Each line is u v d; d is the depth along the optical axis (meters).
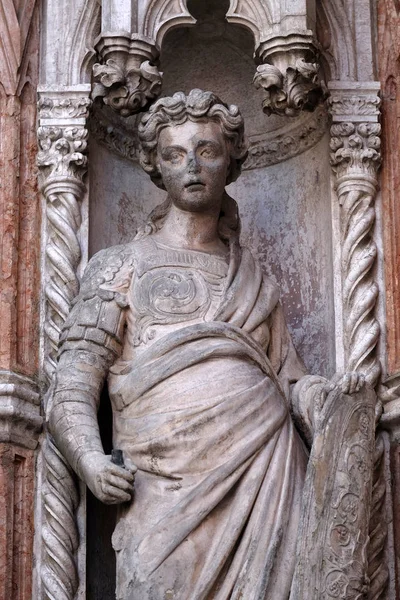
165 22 8.36
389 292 8.33
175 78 9.04
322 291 8.52
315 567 7.01
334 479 7.09
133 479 7.31
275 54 8.23
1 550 7.77
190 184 7.86
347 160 8.47
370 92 8.58
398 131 8.51
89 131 8.51
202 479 7.28
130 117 8.78
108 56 8.22
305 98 8.27
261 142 8.93
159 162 8.01
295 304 8.62
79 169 8.42
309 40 8.20
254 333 7.81
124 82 8.22
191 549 7.16
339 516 7.06
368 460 7.16
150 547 7.17
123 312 7.76
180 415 7.35
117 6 8.27
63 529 7.81
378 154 8.49
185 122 7.92
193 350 7.51
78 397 7.57
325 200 8.57
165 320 7.69
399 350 8.19
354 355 8.16
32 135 8.55
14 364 8.11
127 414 7.52
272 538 7.20
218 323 7.62
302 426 7.71
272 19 8.26
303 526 7.06
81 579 7.80
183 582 7.12
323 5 8.72
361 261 8.31
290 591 7.05
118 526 7.35
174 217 8.05
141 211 8.83
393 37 8.65
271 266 8.75
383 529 7.96
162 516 7.23
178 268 7.84
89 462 7.32
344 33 8.70
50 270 8.32
